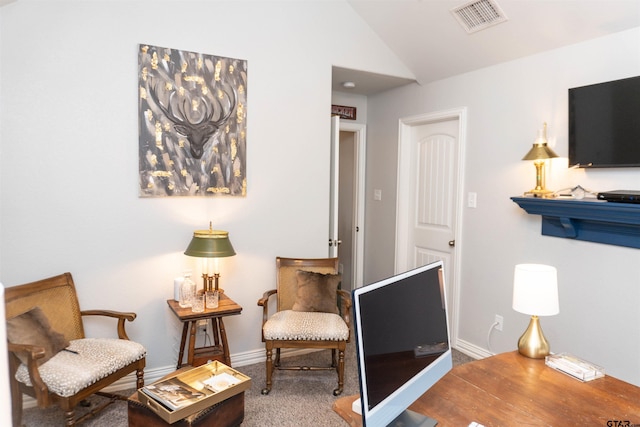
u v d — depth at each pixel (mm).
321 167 3475
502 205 3160
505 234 3143
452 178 3713
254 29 3129
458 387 1603
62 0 2502
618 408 1463
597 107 2475
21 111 2439
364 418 1135
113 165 2709
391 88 4273
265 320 2945
